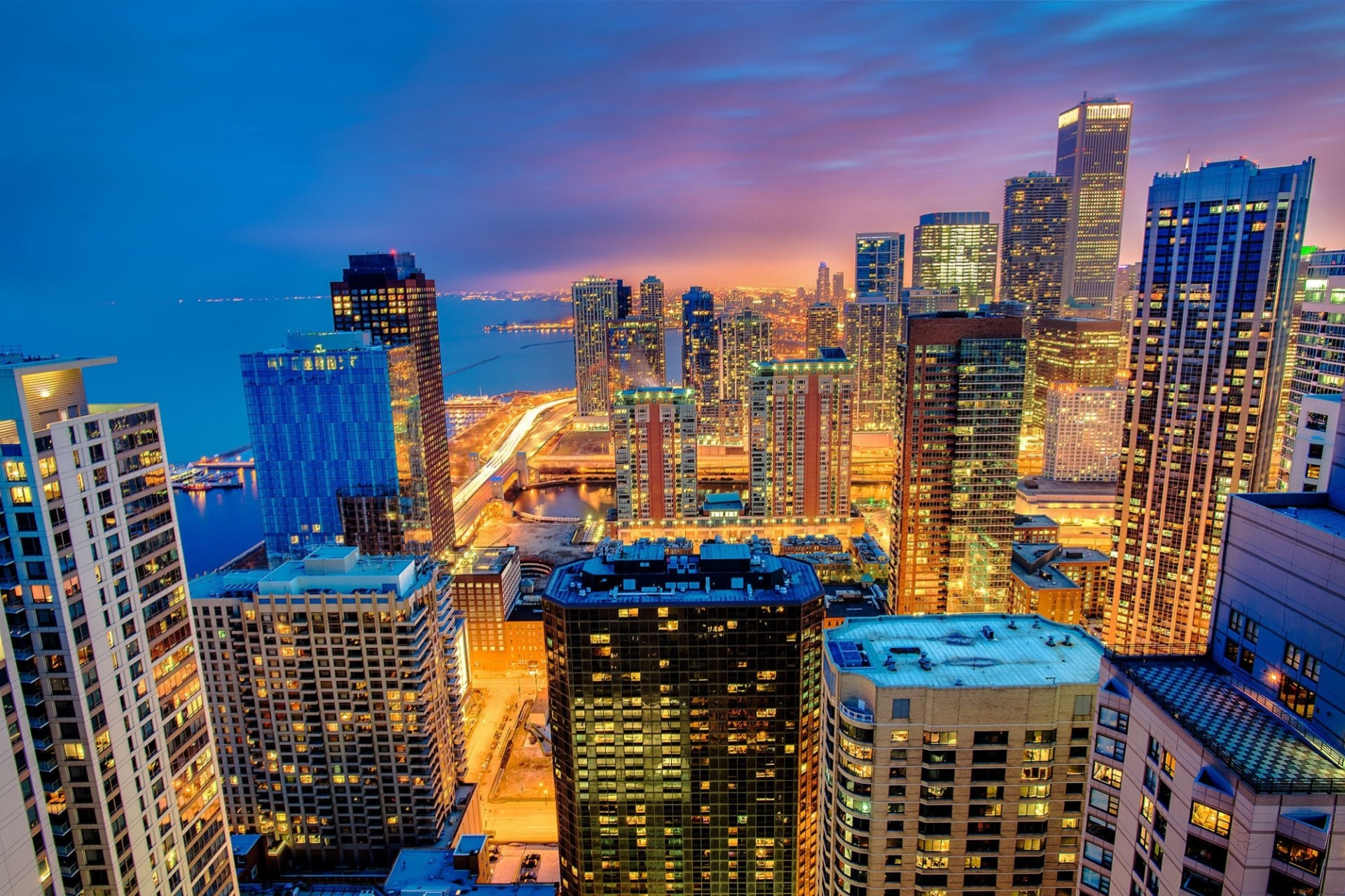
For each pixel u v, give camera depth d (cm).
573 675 16488
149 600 11594
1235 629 6506
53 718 10519
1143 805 6316
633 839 17462
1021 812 10038
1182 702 6100
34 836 8444
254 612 18925
